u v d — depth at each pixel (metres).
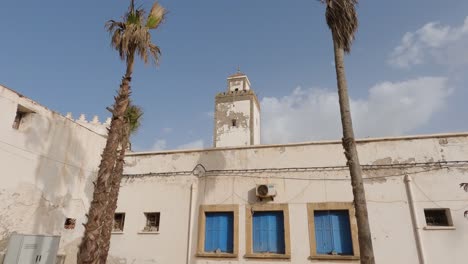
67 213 15.23
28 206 13.42
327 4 10.78
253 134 35.78
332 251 13.40
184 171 16.14
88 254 8.78
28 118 13.92
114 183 13.58
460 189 12.88
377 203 13.40
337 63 10.37
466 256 12.03
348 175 14.12
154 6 12.46
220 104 38.25
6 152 12.77
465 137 13.50
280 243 14.09
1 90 12.82
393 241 12.80
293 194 14.41
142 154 17.03
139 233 15.58
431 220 13.00
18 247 12.10
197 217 15.23
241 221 14.64
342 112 9.73
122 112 10.54
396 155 13.87
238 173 15.39
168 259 14.82
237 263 14.03
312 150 14.86
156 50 12.40
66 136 15.62
